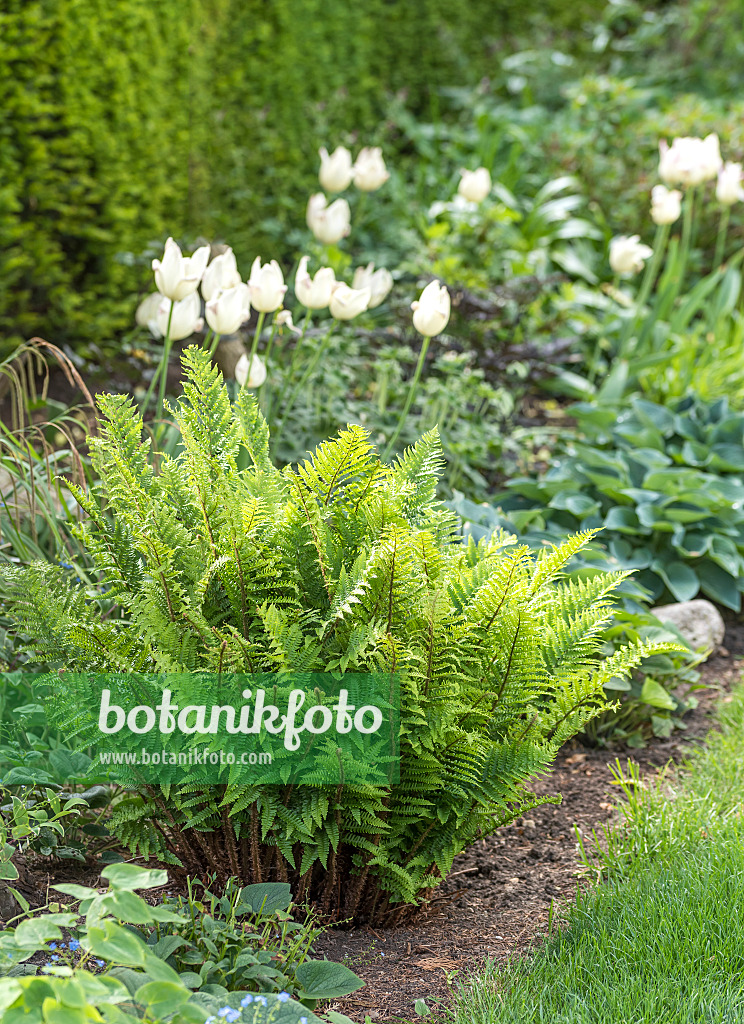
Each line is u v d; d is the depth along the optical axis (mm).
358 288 3695
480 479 4301
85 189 4930
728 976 2021
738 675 3773
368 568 1943
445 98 8898
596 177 7293
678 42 9727
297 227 6570
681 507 4230
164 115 5465
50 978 1398
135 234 5145
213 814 2127
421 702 2027
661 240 5621
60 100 4621
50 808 2357
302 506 2035
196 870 2242
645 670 3268
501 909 2381
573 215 7293
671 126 7473
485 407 4859
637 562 4102
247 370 3113
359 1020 1930
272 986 1814
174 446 3119
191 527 2117
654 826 2580
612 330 5996
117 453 2094
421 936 2248
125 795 2336
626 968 2012
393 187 7039
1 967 1731
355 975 1884
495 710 2156
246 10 6293
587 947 2117
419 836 2193
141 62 5102
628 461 4559
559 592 2340
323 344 3588
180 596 1996
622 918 2188
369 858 2150
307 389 4086
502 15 9516
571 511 4145
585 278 6840
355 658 1908
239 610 2074
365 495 2129
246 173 6316
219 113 6000
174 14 5430
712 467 4574
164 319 3031
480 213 6230
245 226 6180
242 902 1973
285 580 2070
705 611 3861
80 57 4660
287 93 6746
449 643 2041
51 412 4105
